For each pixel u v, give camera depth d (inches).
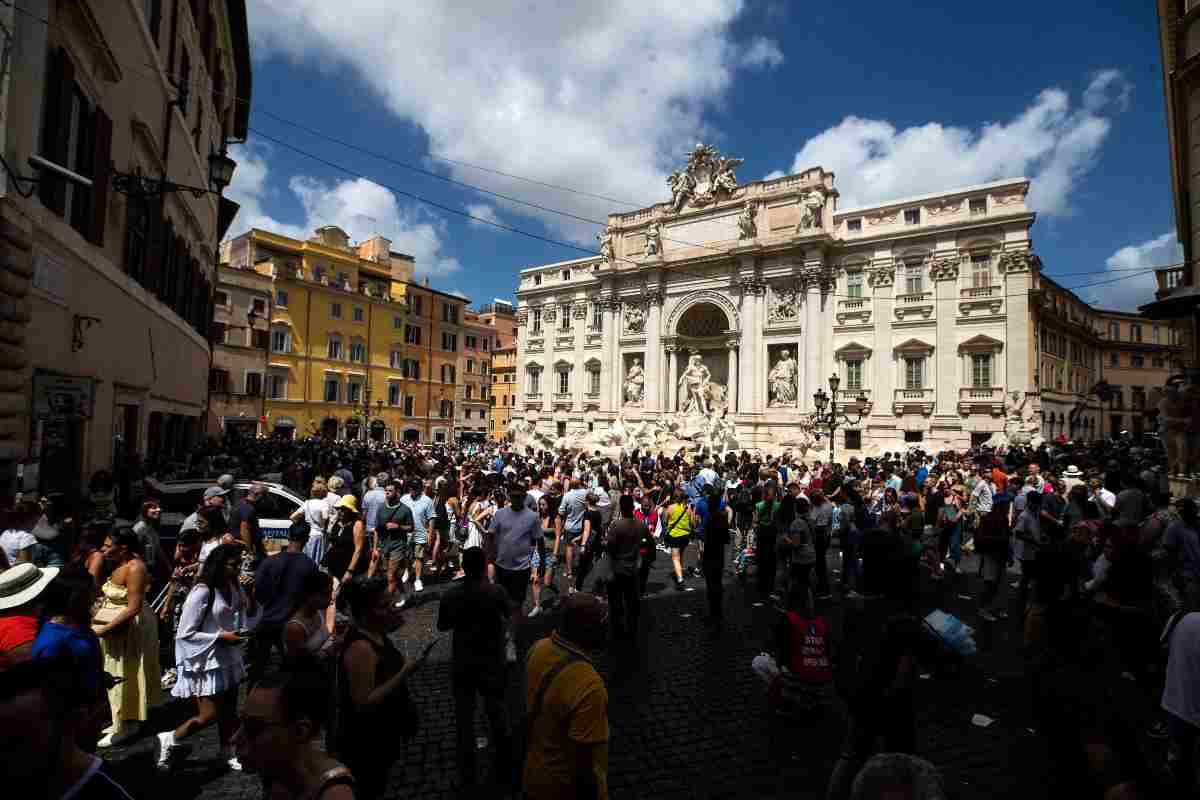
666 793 210.8
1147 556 264.4
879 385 1581.0
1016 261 1429.6
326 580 209.3
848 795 165.8
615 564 377.1
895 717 160.1
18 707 86.6
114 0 451.2
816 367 1640.0
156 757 228.8
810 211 1664.6
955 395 1483.8
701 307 1947.6
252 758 103.5
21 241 323.9
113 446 504.1
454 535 552.1
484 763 230.2
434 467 731.4
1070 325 1909.4
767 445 1619.1
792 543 419.5
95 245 437.4
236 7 912.3
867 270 1627.7
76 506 370.3
